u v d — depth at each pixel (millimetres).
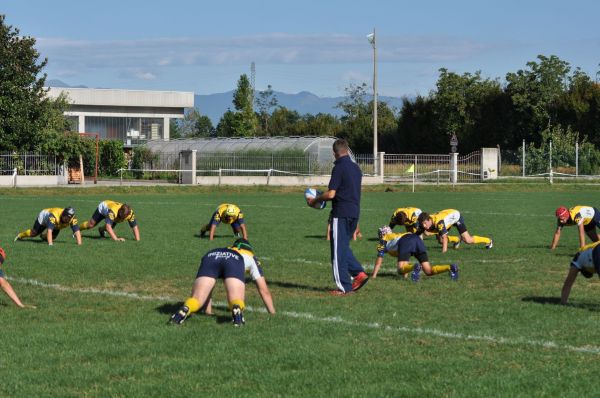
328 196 12602
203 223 25141
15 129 48594
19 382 7500
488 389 7266
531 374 7773
